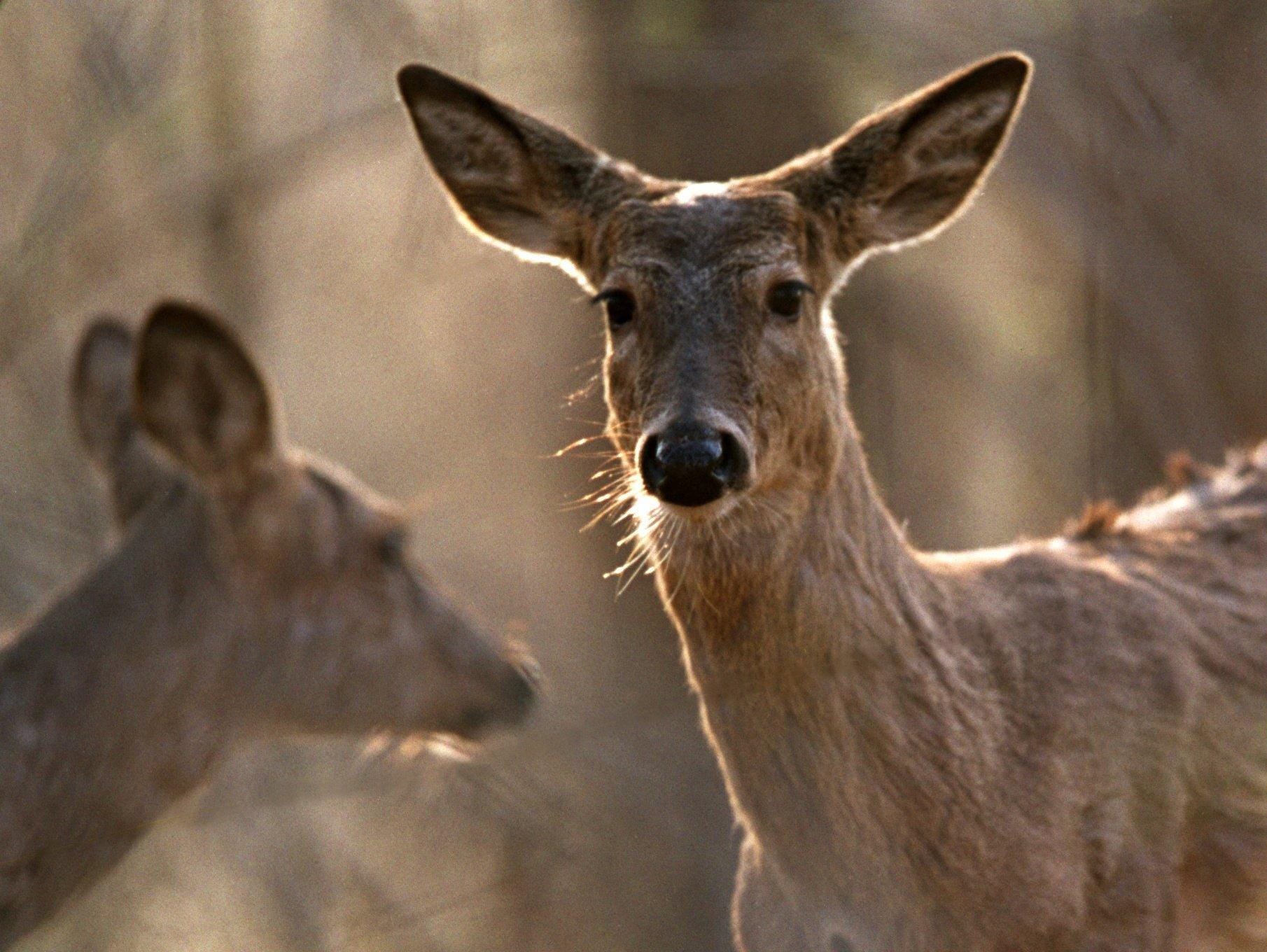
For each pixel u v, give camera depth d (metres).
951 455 20.75
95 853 10.02
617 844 13.48
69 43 15.95
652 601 15.28
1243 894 10.19
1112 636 9.91
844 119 15.19
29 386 15.80
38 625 10.05
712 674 9.07
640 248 9.19
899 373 20.28
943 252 19.39
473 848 15.06
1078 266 17.22
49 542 14.68
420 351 21.72
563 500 16.98
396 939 14.47
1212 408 16.20
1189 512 11.68
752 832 9.27
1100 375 15.70
